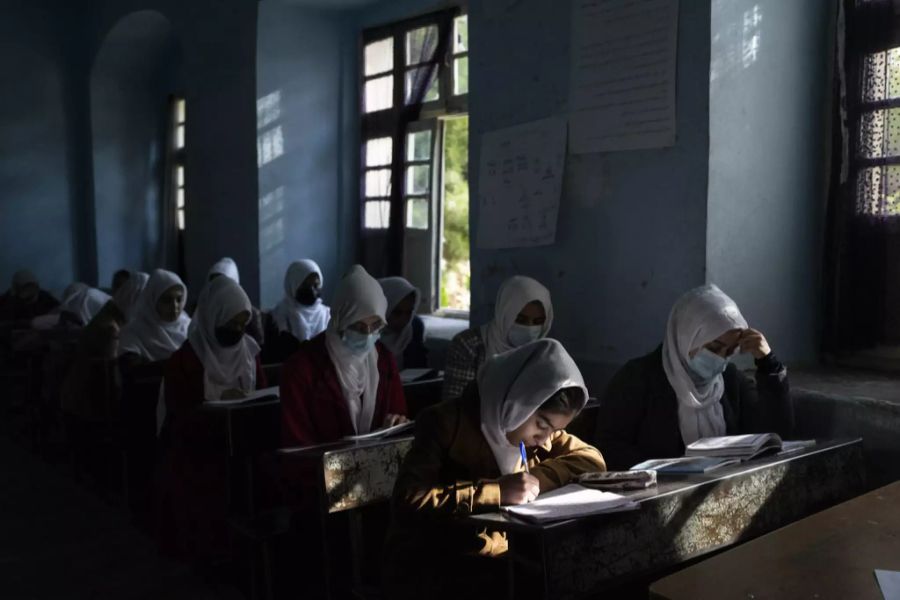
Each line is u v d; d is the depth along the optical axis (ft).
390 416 9.53
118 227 28.35
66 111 28.25
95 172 27.84
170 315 14.07
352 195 20.04
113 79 27.89
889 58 10.03
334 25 19.62
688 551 6.14
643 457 8.24
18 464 15.92
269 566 8.91
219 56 20.43
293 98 19.38
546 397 6.20
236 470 9.45
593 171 11.23
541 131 11.92
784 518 6.85
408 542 6.46
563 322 11.83
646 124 10.41
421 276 17.87
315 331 17.12
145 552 11.16
